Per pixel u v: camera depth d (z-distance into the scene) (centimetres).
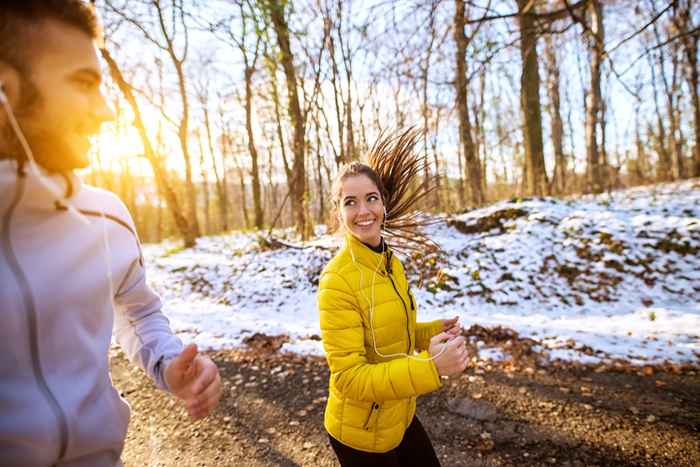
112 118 82
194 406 91
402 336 158
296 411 351
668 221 706
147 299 109
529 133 1125
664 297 577
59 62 68
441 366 125
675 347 419
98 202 88
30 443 69
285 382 409
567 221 776
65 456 74
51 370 73
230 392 396
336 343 141
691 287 581
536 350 436
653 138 2320
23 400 69
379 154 199
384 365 132
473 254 745
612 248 677
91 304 81
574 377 376
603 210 814
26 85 65
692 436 278
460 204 1184
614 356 411
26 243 71
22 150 66
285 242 1013
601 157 1694
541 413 321
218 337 559
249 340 534
